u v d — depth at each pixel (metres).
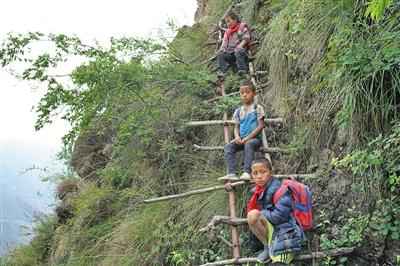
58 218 9.23
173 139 6.60
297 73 5.65
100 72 6.11
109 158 7.82
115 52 6.43
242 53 6.96
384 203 4.11
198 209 5.45
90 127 6.78
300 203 4.12
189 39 8.39
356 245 4.16
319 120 5.00
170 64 6.92
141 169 6.72
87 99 6.19
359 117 4.46
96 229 6.79
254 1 7.80
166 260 5.47
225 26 8.16
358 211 4.29
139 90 6.46
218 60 7.36
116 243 6.07
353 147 4.51
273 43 6.14
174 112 6.72
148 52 6.89
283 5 6.59
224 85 7.07
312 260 4.20
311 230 4.39
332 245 4.20
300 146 5.14
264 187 4.25
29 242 9.67
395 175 3.99
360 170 4.25
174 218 5.67
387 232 3.99
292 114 5.51
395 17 4.40
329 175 4.69
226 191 5.12
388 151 4.19
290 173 5.15
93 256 6.45
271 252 4.08
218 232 5.17
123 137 6.53
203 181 5.78
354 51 4.45
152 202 5.47
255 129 5.27
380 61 4.30
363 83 4.45
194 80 6.80
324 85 5.04
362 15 4.70
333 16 5.12
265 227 4.23
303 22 5.46
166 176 6.39
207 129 6.57
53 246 8.48
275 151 5.28
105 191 7.15
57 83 6.15
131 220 6.18
